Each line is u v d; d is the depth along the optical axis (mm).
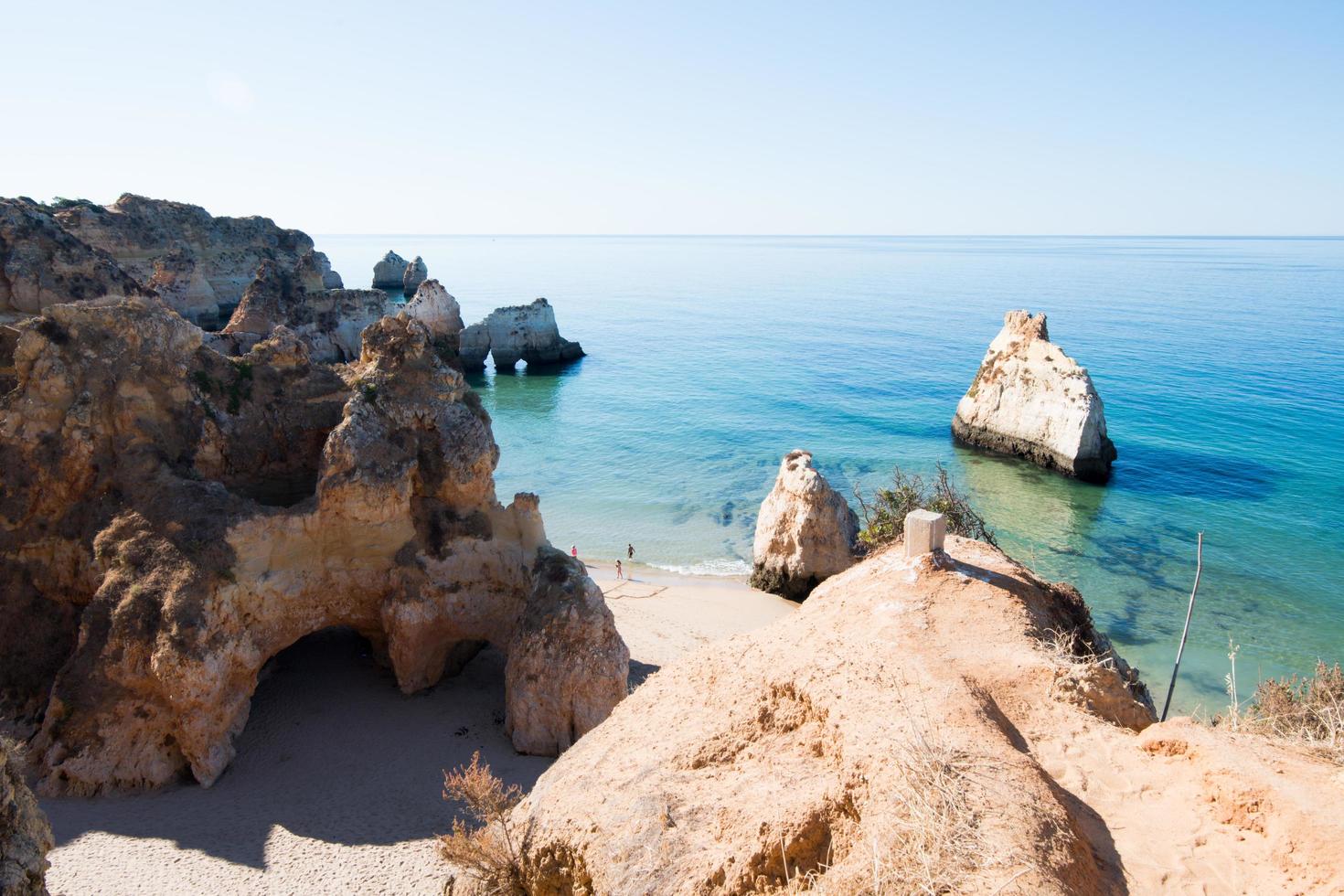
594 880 10766
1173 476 62594
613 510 57312
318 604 26125
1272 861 8727
